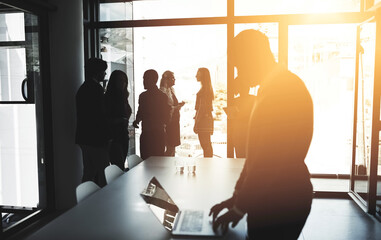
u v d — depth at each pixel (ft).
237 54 4.85
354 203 14.24
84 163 12.76
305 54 15.83
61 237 4.91
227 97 14.82
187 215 5.74
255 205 4.20
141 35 15.62
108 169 8.75
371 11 13.28
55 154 13.55
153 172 9.02
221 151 15.48
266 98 4.14
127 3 15.29
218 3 14.69
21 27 12.99
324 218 12.66
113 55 15.87
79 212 5.95
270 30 14.61
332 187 15.69
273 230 4.30
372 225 11.98
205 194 7.00
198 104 15.34
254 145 4.22
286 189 4.20
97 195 6.94
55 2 13.12
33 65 13.09
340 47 15.87
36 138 13.33
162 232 5.11
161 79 15.11
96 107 12.22
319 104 16.46
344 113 16.62
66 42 13.19
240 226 5.31
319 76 16.12
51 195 13.50
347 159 16.94
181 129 15.74
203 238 4.91
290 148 4.13
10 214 13.42
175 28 15.35
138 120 13.03
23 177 13.69
